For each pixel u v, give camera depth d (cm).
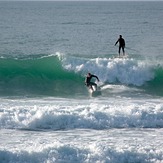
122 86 9062
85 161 4725
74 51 14200
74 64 9544
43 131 5856
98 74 9406
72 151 4856
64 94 8500
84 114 6281
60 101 7744
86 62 9550
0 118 6066
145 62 9700
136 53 13475
